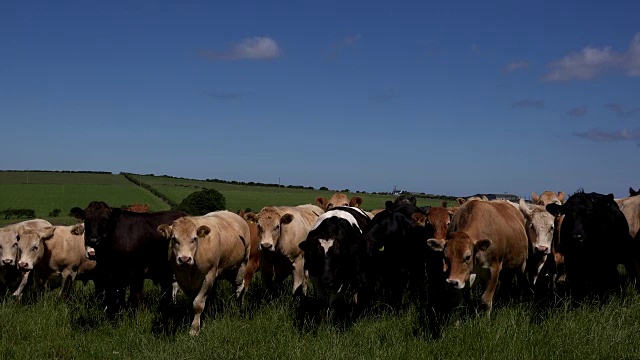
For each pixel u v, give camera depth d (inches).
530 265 434.6
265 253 468.4
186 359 319.3
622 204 466.6
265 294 468.8
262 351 323.6
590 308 356.5
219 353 322.0
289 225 461.7
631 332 314.0
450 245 333.4
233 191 3388.3
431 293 383.2
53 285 488.1
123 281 417.1
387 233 427.2
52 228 465.7
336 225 396.2
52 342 352.2
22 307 413.4
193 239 369.1
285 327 363.3
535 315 350.9
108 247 409.4
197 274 385.1
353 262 386.9
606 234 401.1
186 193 3095.5
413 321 357.4
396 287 440.5
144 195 3011.8
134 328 377.4
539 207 425.4
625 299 365.7
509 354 299.3
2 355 330.6
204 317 401.4
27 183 3395.7
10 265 462.3
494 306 378.6
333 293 380.5
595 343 301.7
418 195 2893.7
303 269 470.6
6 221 2114.9
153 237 429.4
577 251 403.2
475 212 364.8
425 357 307.0
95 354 342.0
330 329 354.0
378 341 323.6
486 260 352.8
